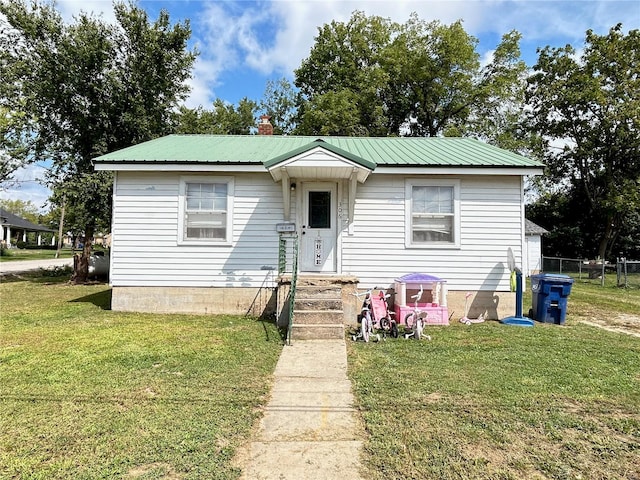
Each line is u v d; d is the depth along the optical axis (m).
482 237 9.50
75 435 3.50
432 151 10.62
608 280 20.62
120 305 9.55
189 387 4.70
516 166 9.05
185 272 9.53
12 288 15.16
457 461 3.16
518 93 27.17
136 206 9.54
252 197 9.62
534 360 5.99
